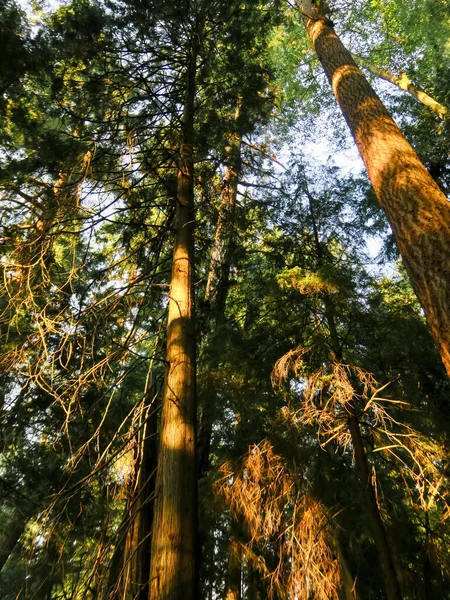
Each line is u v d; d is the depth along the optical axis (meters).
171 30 6.65
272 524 3.59
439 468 3.58
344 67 5.81
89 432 5.26
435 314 2.89
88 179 4.43
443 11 9.89
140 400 3.74
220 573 4.48
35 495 5.16
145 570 2.99
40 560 3.53
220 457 5.29
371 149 4.36
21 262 4.26
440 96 8.85
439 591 3.61
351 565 4.48
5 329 5.24
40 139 6.01
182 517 2.75
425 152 7.58
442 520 3.51
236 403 4.60
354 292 4.38
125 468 3.49
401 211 3.54
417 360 4.18
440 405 3.99
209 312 6.46
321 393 3.87
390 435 3.58
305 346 4.47
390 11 12.72
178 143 6.00
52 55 6.04
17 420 5.21
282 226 6.06
